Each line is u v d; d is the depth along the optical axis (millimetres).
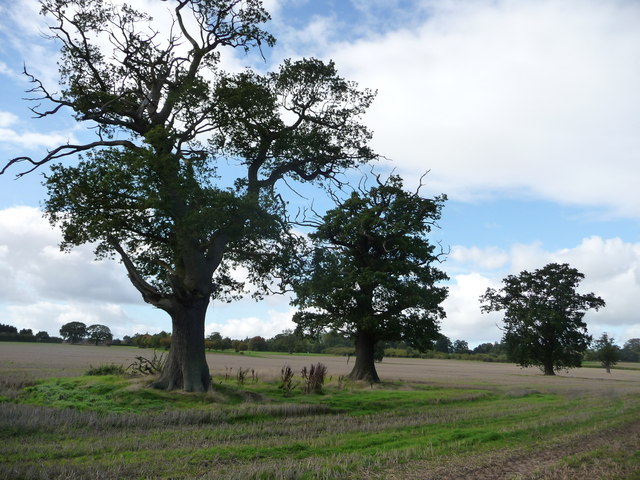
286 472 8672
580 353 69062
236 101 22672
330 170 28312
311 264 26312
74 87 22812
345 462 9695
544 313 66312
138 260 24938
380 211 38219
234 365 61344
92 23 22312
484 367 106375
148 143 20781
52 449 10359
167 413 15828
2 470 8344
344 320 36781
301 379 34875
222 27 23938
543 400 26875
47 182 19625
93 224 20047
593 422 16094
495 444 11953
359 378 38031
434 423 16203
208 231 20875
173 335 22234
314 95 26531
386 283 36062
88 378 23672
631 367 137000
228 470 8961
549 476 8859
